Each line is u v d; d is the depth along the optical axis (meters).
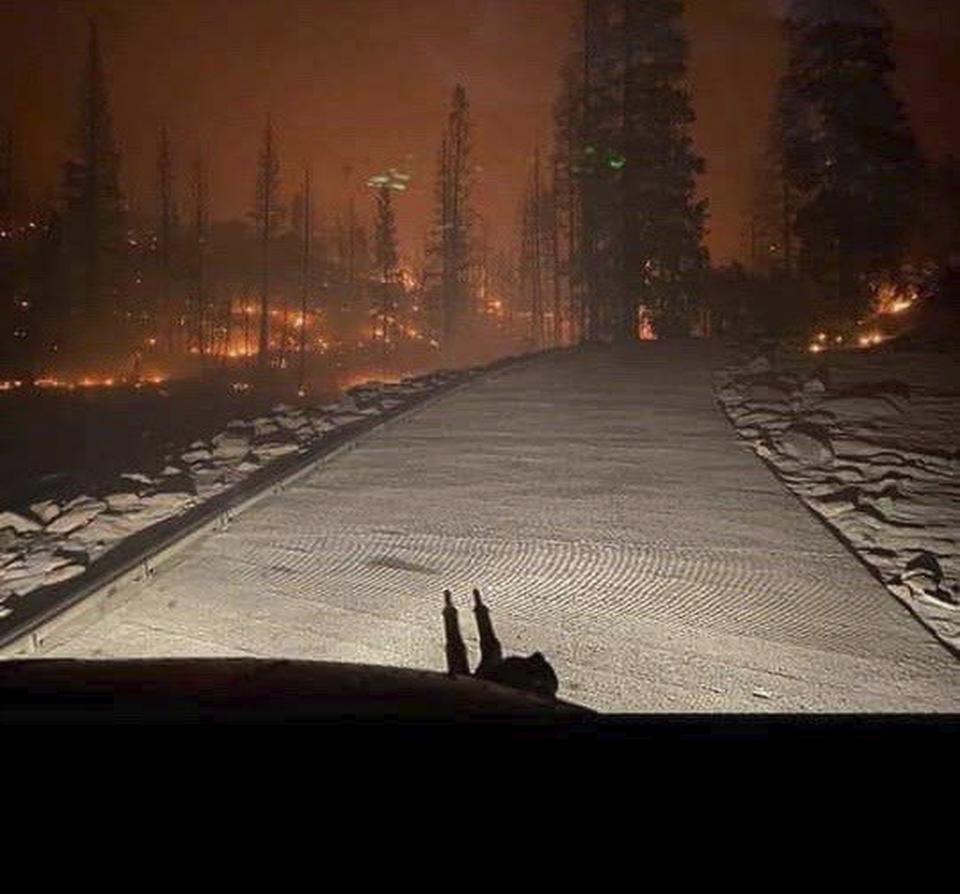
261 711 2.13
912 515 8.18
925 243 35.06
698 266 40.94
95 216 54.44
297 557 7.29
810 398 13.62
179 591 6.57
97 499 9.24
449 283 66.19
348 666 2.52
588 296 46.97
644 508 8.50
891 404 12.73
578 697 4.93
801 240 34.81
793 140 34.06
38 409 33.53
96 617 6.09
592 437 11.55
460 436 11.68
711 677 5.18
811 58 33.41
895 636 5.76
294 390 53.31
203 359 60.22
